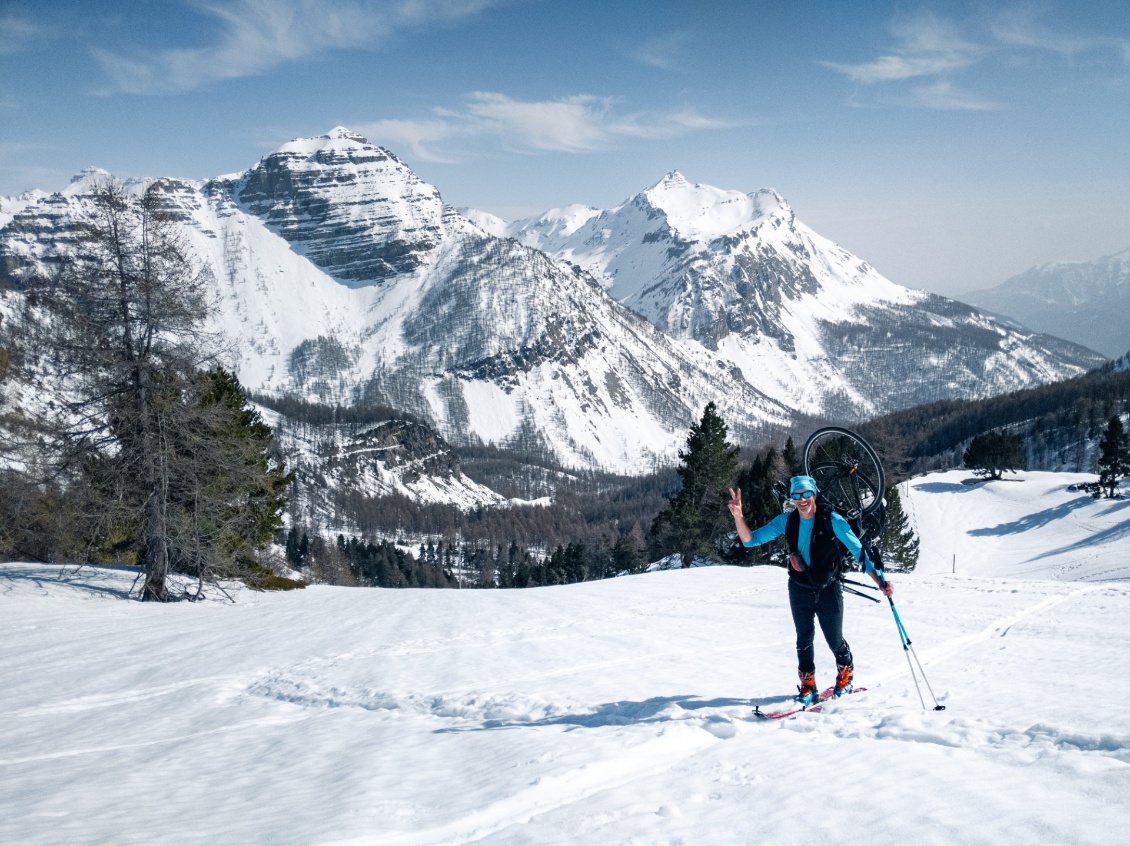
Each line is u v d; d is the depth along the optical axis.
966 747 4.57
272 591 29.58
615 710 6.74
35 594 23.84
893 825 3.33
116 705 10.07
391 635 14.23
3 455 24.45
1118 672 7.20
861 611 12.74
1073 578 42.75
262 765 6.15
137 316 24.62
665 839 3.47
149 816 4.72
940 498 96.00
